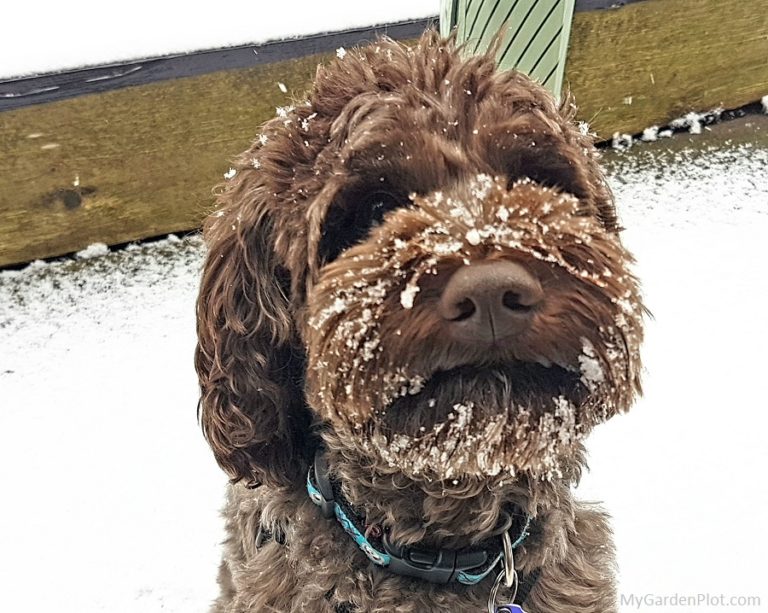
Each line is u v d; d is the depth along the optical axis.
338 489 0.36
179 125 0.77
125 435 0.66
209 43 0.75
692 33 0.86
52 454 0.65
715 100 0.91
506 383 0.27
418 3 0.80
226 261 0.37
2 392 0.70
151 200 0.81
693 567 0.54
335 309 0.28
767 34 0.88
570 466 0.38
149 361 0.72
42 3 0.77
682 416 0.63
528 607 0.36
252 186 0.35
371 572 0.35
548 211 0.28
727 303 0.72
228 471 0.39
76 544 0.59
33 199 0.78
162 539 0.59
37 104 0.74
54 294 0.79
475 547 0.35
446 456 0.27
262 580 0.38
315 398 0.32
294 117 0.35
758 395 0.64
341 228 0.31
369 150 0.30
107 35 0.75
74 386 0.70
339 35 0.77
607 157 0.89
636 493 0.58
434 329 0.26
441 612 0.34
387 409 0.28
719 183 0.85
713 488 0.58
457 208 0.27
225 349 0.37
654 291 0.73
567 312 0.26
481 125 0.31
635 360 0.28
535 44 0.75
